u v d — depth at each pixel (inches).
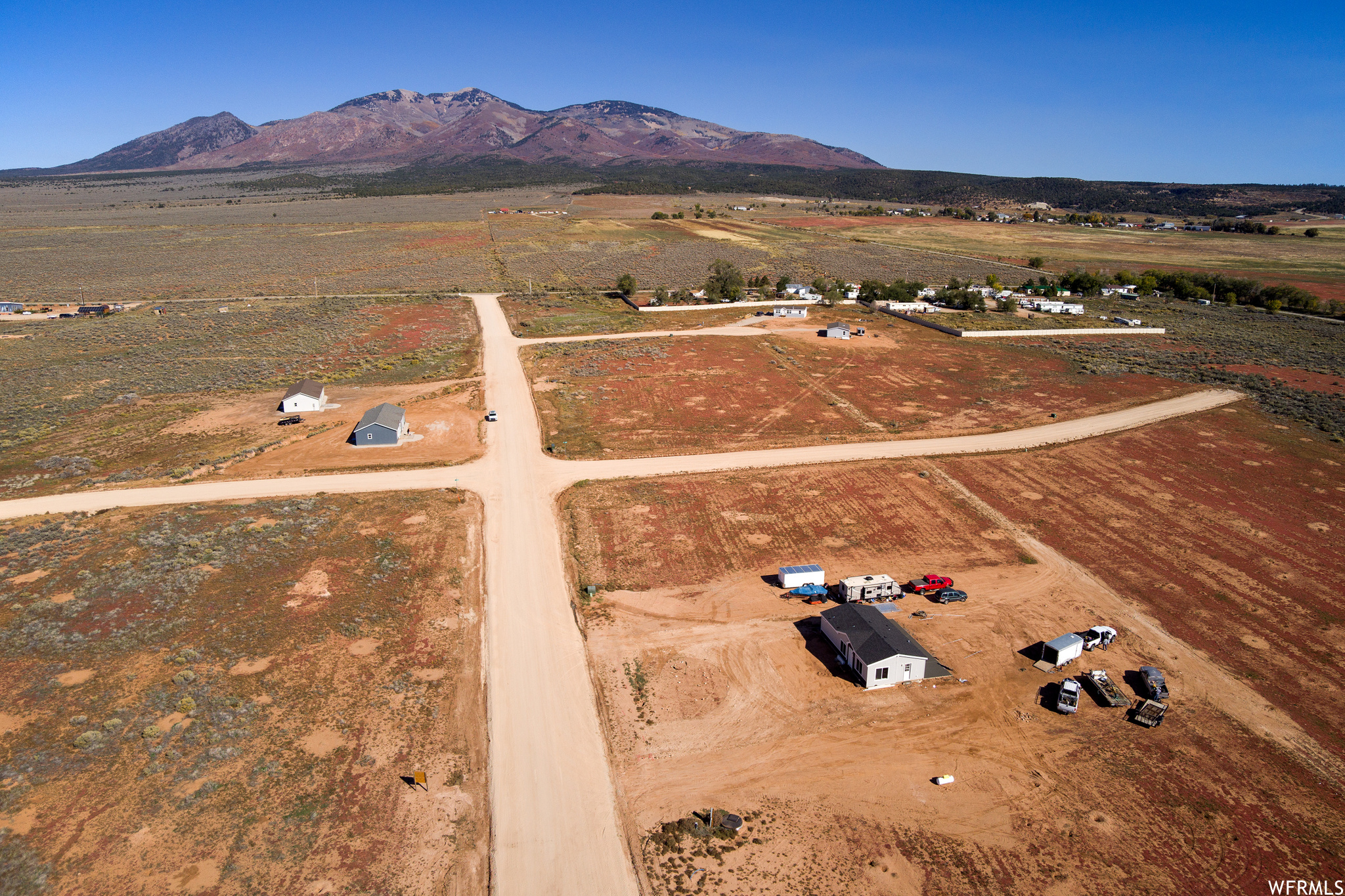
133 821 1143.6
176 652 1529.3
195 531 2030.0
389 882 1071.6
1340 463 2539.4
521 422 2908.5
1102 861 1114.7
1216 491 2333.9
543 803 1219.2
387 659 1546.5
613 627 1683.1
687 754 1327.5
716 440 2755.9
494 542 2034.9
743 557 1969.7
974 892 1068.5
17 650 1514.5
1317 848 1130.7
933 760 1312.7
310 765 1267.2
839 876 1094.4
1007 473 2477.9
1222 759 1302.9
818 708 1443.2
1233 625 1673.2
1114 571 1893.5
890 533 2089.1
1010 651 1603.1
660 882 1082.7
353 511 2177.7
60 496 2245.3
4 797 1170.0
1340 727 1371.8
